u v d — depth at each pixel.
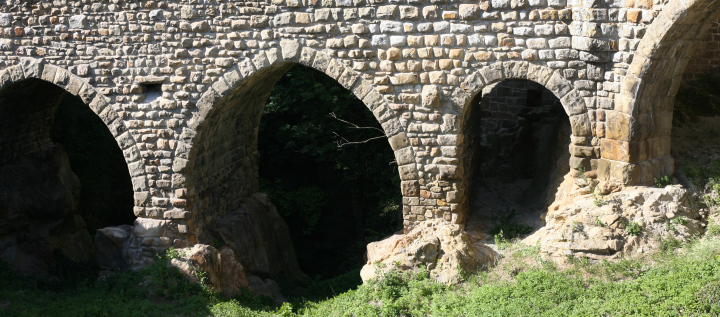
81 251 17.30
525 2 11.40
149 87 13.29
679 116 13.06
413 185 12.39
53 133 19.42
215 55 12.69
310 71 20.31
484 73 11.74
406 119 12.18
